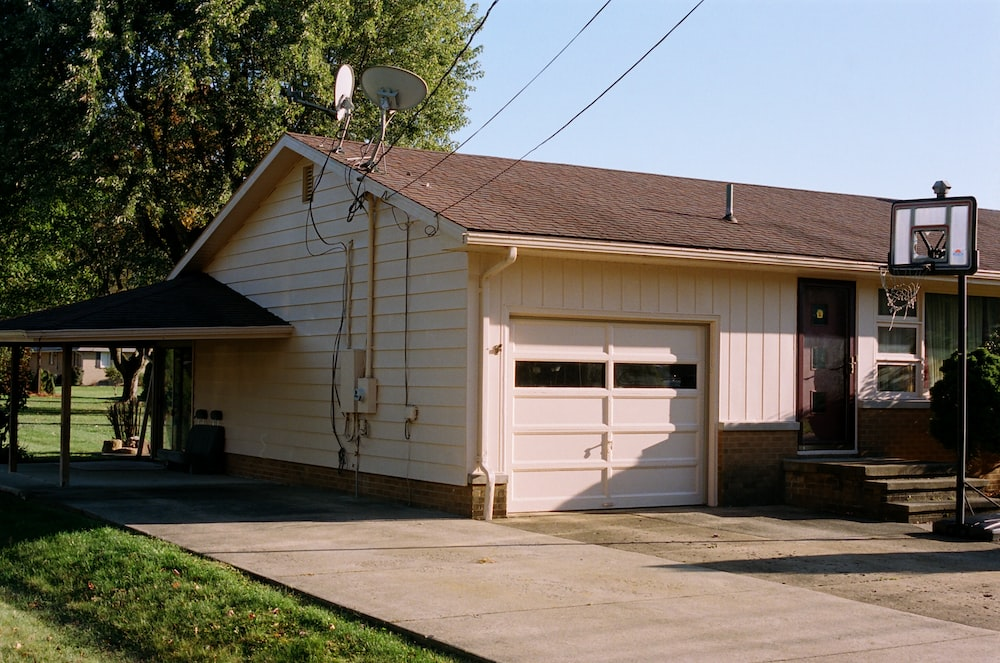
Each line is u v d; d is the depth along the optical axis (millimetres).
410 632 7078
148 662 7297
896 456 15273
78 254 30156
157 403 20188
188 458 18109
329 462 15008
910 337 15641
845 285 14945
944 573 9445
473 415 12273
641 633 7070
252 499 13875
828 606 7969
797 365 14492
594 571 9180
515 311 12469
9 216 26812
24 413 39938
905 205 11969
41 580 9688
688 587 8578
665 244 12680
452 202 12945
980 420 13688
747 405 14078
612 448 13250
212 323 15641
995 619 7711
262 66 25344
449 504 12500
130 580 9047
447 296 12617
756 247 13594
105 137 23375
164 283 18391
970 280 15008
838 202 19156
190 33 23672
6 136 24000
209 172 26609
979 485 13250
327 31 26531
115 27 23391
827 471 13508
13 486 15312
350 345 14570
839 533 11703
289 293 16281
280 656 6852
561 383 12922
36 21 23172
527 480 12695
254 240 17375
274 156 16094
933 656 6625
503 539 10781
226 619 7664
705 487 13891
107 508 12930
